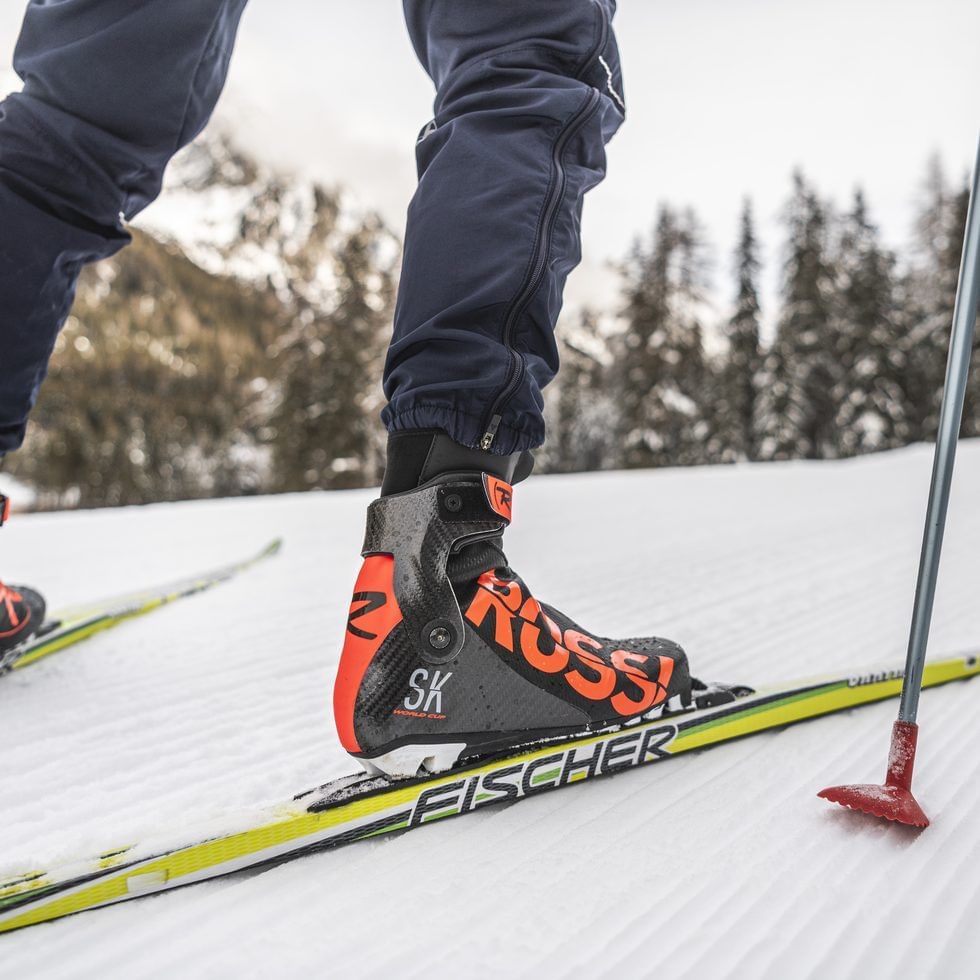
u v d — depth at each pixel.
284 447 24.33
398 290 0.88
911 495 4.76
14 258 1.09
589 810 0.86
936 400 25.00
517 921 0.66
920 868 0.71
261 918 0.67
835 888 0.69
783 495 5.05
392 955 0.62
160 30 1.02
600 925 0.65
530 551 3.00
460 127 0.87
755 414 25.19
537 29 0.89
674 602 2.03
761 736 1.06
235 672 1.45
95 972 0.60
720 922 0.65
